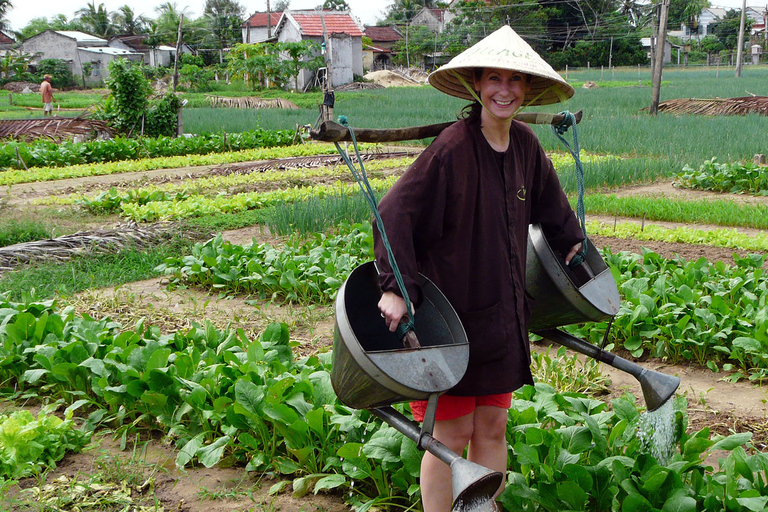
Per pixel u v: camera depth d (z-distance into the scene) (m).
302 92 52.06
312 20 54.56
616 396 5.03
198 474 4.01
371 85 54.28
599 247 9.32
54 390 5.02
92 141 20.62
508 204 2.99
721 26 96.50
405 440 3.53
